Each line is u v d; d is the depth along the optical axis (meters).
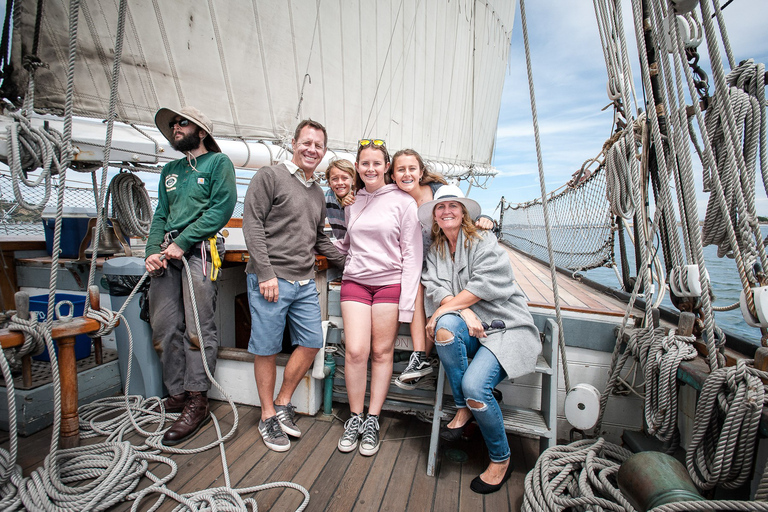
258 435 1.99
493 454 1.62
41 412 1.98
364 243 1.96
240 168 2.90
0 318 1.44
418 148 6.29
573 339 1.96
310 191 1.96
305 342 1.93
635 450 1.73
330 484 1.64
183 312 2.13
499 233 11.41
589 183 3.24
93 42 2.04
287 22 3.00
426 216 1.89
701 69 1.62
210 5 2.46
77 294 2.59
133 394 2.35
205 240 2.04
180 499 1.48
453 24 6.82
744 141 1.41
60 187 1.39
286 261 1.86
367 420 1.91
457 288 1.83
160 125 1.99
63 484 1.51
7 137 1.41
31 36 1.80
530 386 2.08
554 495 1.39
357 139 4.34
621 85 1.70
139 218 2.71
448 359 1.63
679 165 1.56
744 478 1.17
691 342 1.61
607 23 1.90
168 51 2.33
